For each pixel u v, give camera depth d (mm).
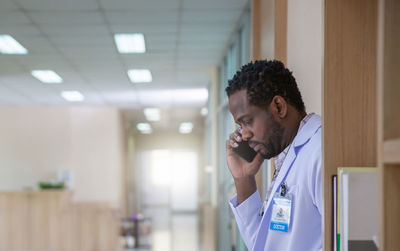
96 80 8633
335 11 1153
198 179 21188
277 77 1306
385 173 798
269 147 1354
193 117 15148
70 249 9484
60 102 11359
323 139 1160
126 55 6801
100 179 12195
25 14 4965
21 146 11969
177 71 7973
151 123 17188
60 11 4895
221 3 4750
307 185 1269
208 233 9398
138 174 21219
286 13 2467
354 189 1066
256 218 1525
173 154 21312
